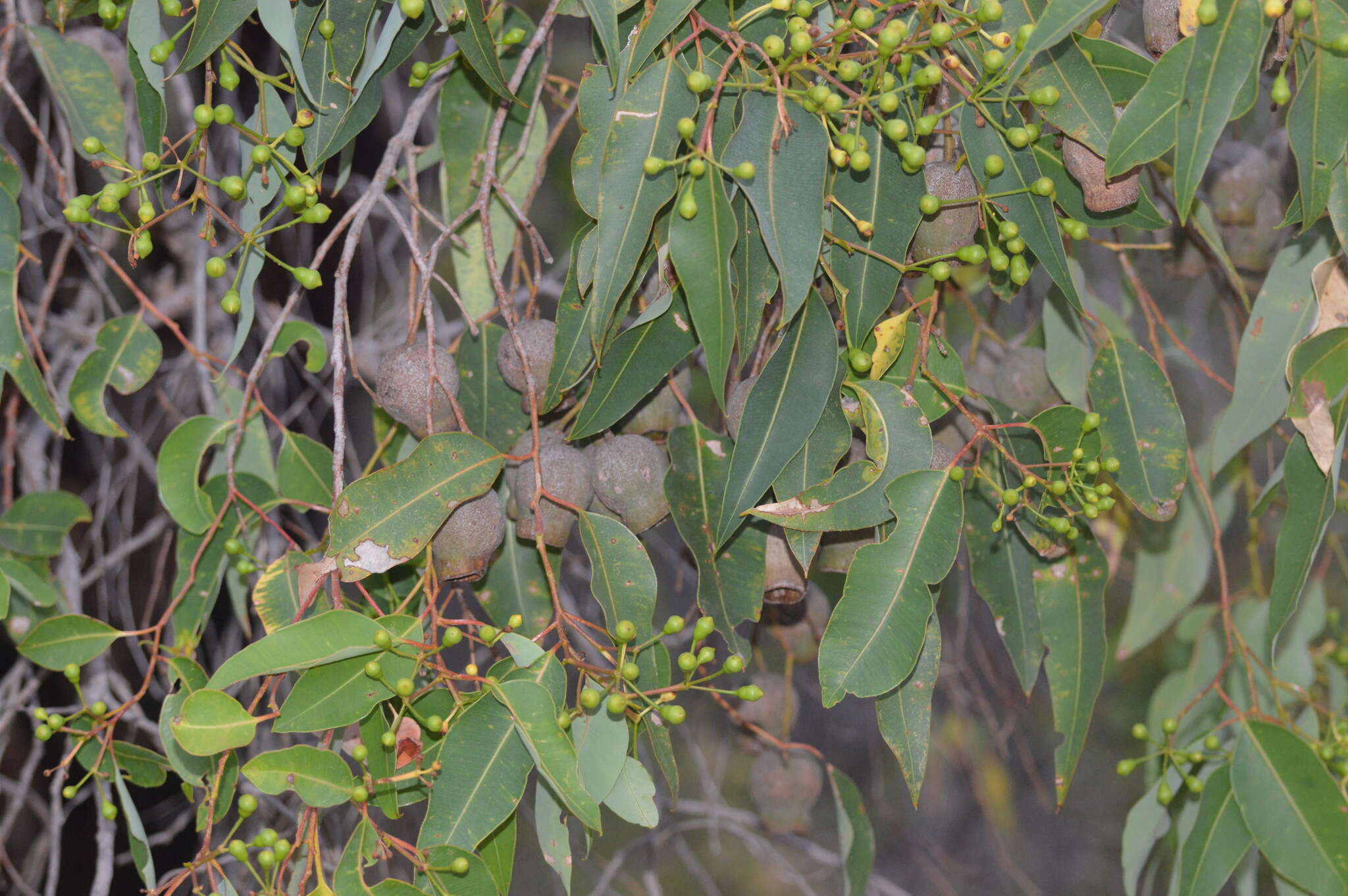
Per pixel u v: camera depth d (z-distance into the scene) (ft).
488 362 5.25
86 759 5.34
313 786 4.88
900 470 4.95
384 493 4.99
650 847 6.41
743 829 6.51
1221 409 6.75
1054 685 5.28
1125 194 5.01
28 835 6.82
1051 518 5.02
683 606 7.32
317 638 4.88
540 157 5.32
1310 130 4.91
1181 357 6.25
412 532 4.99
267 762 4.86
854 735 7.92
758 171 4.88
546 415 5.21
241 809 4.93
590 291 5.02
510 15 5.38
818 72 4.89
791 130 4.88
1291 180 5.62
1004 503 5.01
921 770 5.01
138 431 6.47
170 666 5.23
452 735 4.93
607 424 5.03
